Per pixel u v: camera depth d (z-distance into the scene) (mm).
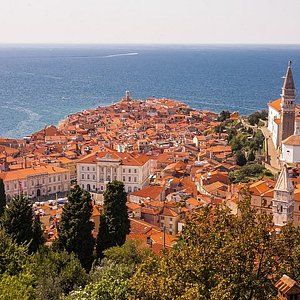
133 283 60875
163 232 153125
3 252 87750
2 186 178625
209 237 57219
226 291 50812
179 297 51625
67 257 95625
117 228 126562
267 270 55312
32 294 74875
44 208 187375
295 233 59719
